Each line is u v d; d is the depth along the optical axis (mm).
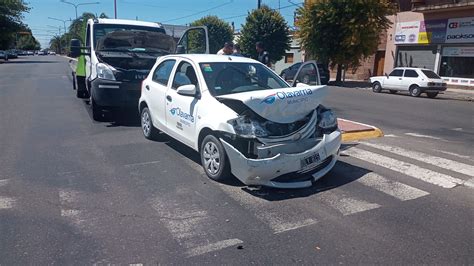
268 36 35656
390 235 3803
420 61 26688
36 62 50125
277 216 4207
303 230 3889
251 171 4602
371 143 7844
